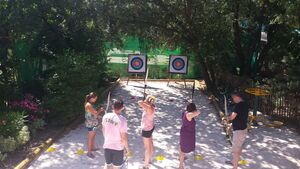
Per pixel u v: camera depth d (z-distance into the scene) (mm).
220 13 18141
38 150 10398
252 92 14180
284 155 10992
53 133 12156
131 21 18891
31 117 12250
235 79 18531
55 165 9648
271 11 16859
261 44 19797
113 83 21500
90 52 17453
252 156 10820
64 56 13930
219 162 10250
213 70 20203
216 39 18766
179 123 14141
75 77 13320
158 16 19031
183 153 9219
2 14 14320
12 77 15289
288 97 14484
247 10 17953
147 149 9406
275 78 15695
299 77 14820
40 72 16875
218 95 18906
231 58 20719
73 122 13383
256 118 14203
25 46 15906
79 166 9625
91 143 10242
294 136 12766
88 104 10078
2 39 14609
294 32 18734
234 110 9219
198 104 17500
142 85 22281
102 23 17719
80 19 16484
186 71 20016
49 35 16031
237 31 19266
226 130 12539
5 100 13383
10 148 9656
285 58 16766
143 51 22250
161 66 24766
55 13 15781
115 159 8062
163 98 18672
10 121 10492
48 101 13086
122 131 7914
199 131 13102
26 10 14672
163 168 9695
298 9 10875
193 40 19438
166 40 20844
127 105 16828
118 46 19750
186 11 18578
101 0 17234
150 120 9320
